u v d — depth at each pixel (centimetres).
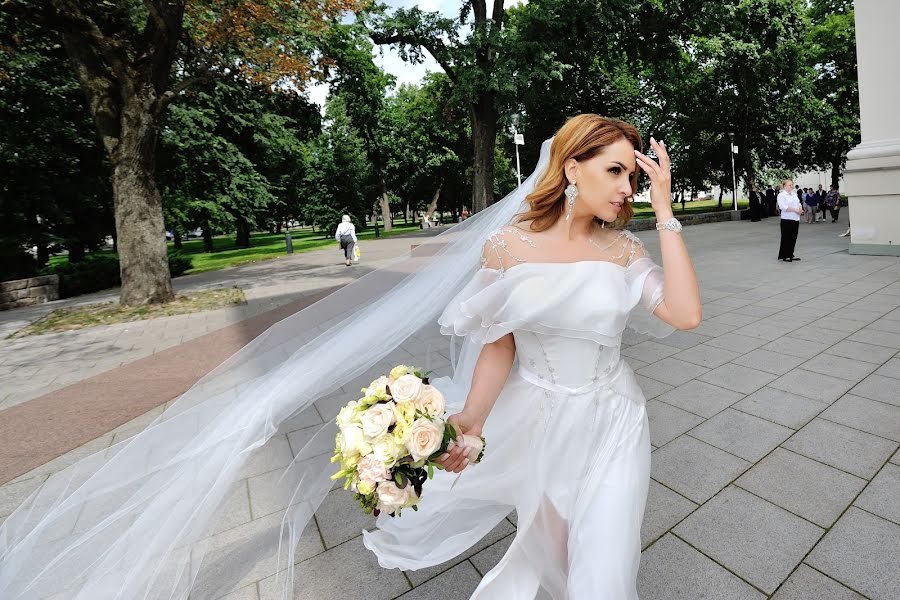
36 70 1502
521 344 147
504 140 3070
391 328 196
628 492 136
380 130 3694
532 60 1468
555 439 142
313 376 185
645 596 191
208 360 530
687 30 1747
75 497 171
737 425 322
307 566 221
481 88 1480
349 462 123
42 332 819
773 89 2408
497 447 154
